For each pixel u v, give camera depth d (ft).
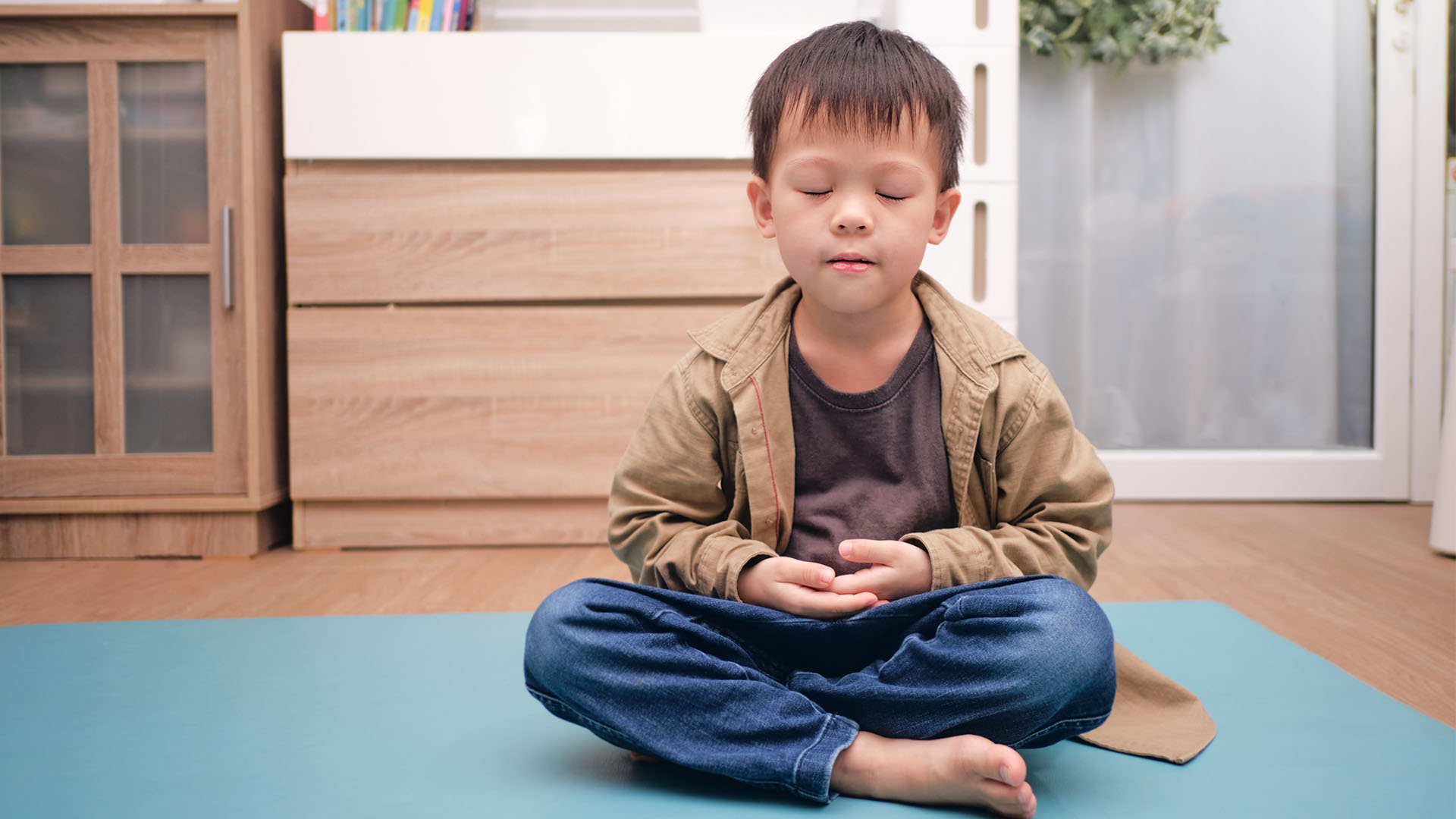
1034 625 2.15
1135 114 7.03
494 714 2.96
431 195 5.58
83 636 3.83
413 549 5.69
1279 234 7.04
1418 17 6.84
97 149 5.46
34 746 2.68
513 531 5.74
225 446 5.51
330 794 2.35
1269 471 6.99
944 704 2.21
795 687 2.38
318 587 4.74
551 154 5.50
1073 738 2.71
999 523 2.65
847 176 2.29
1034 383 2.56
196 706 3.02
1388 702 2.97
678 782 2.42
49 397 5.54
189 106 5.49
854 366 2.58
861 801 2.27
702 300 5.72
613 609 2.35
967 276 5.76
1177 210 7.06
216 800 2.32
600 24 6.34
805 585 2.35
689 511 2.71
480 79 5.48
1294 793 2.32
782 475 2.59
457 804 2.29
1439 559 5.15
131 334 5.54
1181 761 2.51
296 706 3.03
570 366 5.63
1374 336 6.98
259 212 5.55
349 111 5.49
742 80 5.49
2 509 5.41
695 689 2.28
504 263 5.58
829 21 5.61
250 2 5.42
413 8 5.75
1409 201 6.90
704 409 2.66
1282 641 3.64
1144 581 4.68
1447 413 5.27
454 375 5.64
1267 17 6.94
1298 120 6.98
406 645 3.71
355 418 5.63
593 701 2.33
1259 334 7.08
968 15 5.67
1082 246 7.09
